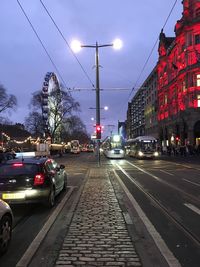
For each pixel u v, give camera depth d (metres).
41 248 8.05
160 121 95.56
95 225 10.15
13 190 12.38
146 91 121.19
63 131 105.12
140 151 55.72
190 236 8.98
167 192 16.78
